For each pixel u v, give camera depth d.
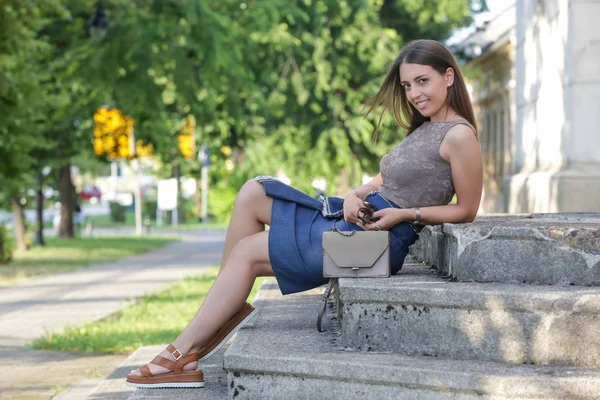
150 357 8.74
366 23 31.84
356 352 4.83
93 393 6.89
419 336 4.75
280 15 25.67
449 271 5.36
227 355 4.79
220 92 23.06
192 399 5.07
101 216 88.06
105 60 21.30
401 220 5.35
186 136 36.75
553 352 4.52
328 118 33.56
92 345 10.47
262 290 8.52
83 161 60.78
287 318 6.29
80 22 23.98
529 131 17.58
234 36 22.23
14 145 22.20
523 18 18.22
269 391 4.73
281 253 5.30
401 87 5.77
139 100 21.39
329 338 5.31
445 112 5.55
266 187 5.46
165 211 72.69
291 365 4.65
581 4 14.05
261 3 24.59
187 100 22.14
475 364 4.51
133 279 21.05
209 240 44.09
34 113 22.42
